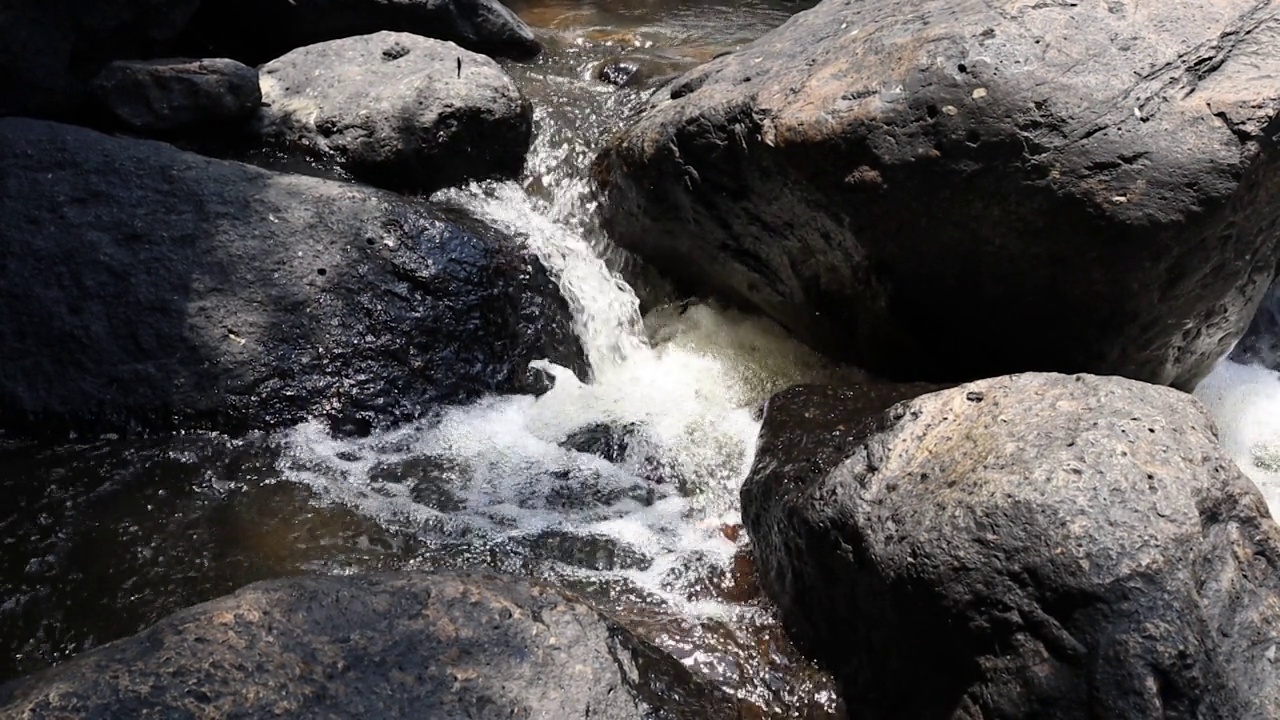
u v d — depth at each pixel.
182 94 3.26
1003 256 2.74
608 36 4.43
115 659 1.77
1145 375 2.92
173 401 2.68
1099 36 2.69
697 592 2.43
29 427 2.63
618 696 1.85
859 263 2.91
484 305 2.95
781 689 2.21
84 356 2.68
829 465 2.41
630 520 2.62
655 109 3.29
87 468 2.56
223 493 2.54
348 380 2.78
